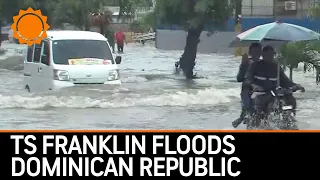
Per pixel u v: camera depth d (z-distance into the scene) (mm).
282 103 10258
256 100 10352
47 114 12914
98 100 14250
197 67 29094
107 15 31516
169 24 22328
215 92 15875
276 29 10078
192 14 21594
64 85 14938
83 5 28906
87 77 15125
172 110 13719
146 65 30406
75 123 11836
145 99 14523
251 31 10289
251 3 43812
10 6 26062
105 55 15891
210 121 12250
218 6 21391
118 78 15664
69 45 15734
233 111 13609
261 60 10430
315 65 17906
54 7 27625
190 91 16109
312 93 17234
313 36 10094
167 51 46469
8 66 26219
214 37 42438
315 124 11805
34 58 16547
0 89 17297
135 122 12062
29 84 16656
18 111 13281
